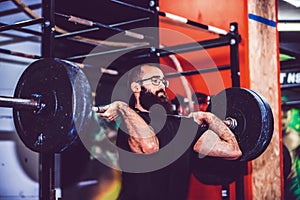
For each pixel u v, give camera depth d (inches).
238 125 119.0
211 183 134.5
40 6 157.2
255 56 139.3
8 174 150.6
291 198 204.1
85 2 149.1
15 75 153.9
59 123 81.4
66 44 165.0
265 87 142.9
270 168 143.4
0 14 150.9
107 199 169.0
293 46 193.6
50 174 84.9
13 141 152.3
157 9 119.3
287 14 181.8
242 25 136.6
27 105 82.5
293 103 188.7
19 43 155.3
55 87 81.8
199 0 144.6
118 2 109.7
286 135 208.7
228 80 137.6
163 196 95.5
